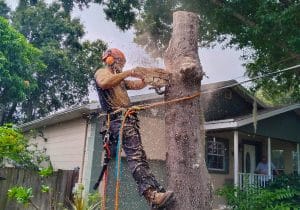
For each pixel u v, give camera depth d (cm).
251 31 1059
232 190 1030
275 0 1002
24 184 809
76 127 1059
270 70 1257
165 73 324
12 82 1998
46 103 2609
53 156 1166
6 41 1967
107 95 305
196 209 297
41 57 2444
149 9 1253
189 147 311
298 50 976
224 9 1068
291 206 950
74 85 2634
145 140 778
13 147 786
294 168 1700
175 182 304
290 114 1438
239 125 1170
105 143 300
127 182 888
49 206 748
